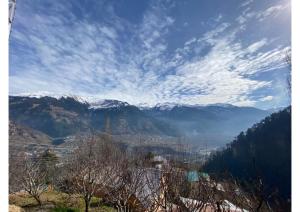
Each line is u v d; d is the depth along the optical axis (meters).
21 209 10.91
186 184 4.46
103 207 10.73
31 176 13.32
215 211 3.77
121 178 7.34
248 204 3.42
